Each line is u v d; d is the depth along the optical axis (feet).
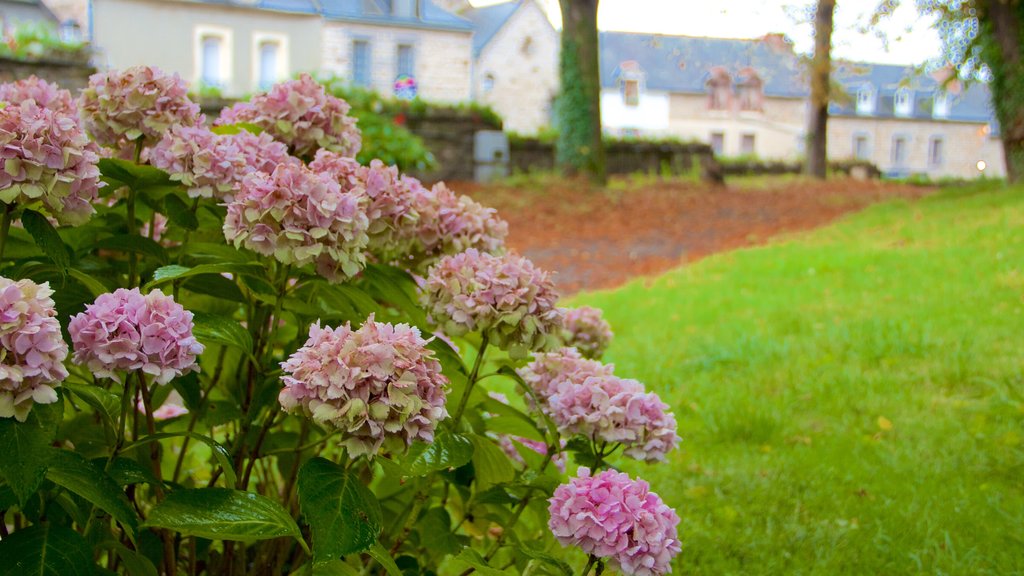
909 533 11.21
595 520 5.17
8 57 46.34
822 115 84.84
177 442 9.81
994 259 27.73
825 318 23.08
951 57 52.11
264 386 6.19
